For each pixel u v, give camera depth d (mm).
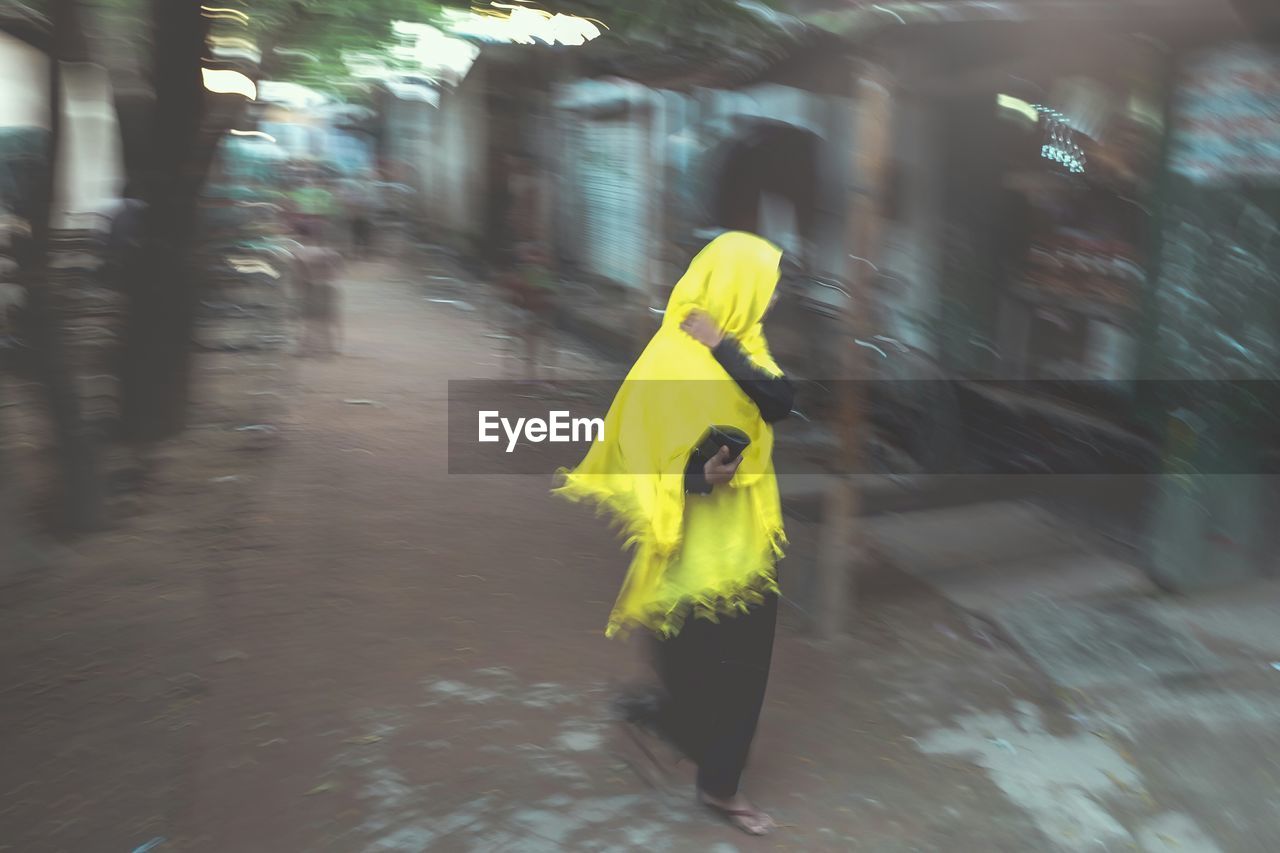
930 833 3373
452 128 17906
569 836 3273
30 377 5578
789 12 5418
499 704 4016
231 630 4578
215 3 6898
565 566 5406
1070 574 5289
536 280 10344
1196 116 5141
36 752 3641
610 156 10930
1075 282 6922
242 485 6453
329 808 3379
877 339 7000
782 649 4555
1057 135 6824
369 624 4672
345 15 8305
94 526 5594
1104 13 4965
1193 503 5078
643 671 4285
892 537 5699
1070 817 3488
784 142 8922
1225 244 5039
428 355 10750
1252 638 4727
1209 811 3561
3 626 4555
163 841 3205
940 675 4375
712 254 3068
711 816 3379
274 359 10055
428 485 6645
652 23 5953
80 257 6621
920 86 5988
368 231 18281
